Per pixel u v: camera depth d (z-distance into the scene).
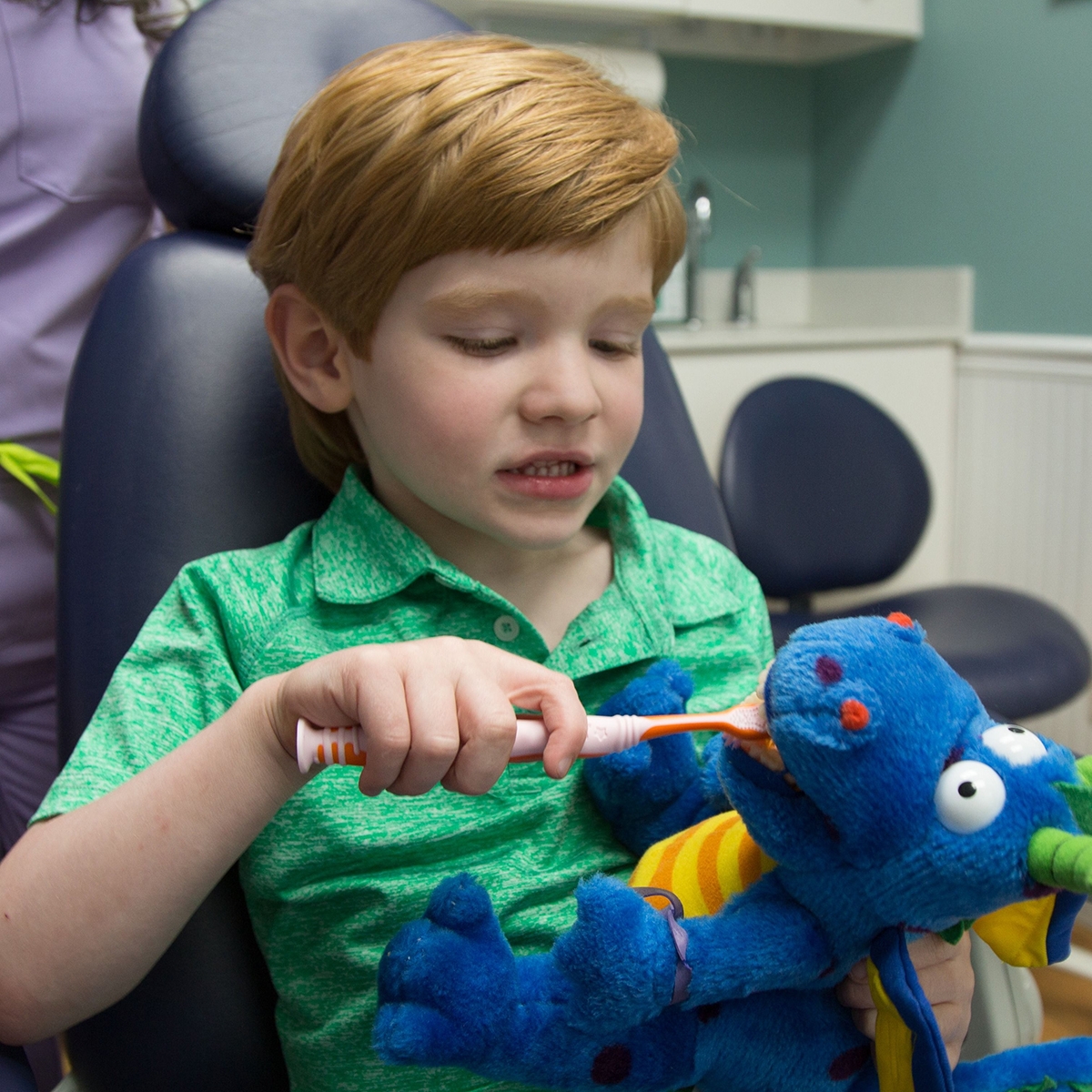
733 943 0.42
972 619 1.52
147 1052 0.62
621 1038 0.45
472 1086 0.57
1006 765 0.39
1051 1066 0.52
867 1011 0.48
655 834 0.61
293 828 0.59
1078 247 1.91
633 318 0.59
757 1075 0.47
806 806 0.43
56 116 0.96
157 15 1.05
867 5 2.06
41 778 1.05
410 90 0.56
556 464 0.58
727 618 0.75
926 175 2.18
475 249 0.54
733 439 1.72
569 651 0.66
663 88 2.02
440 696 0.44
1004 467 2.01
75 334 1.01
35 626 1.00
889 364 2.01
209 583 0.64
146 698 0.60
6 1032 0.51
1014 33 1.96
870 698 0.39
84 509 0.71
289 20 0.82
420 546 0.65
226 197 0.78
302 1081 0.60
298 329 0.64
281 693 0.48
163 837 0.49
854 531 1.78
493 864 0.61
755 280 2.43
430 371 0.56
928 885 0.40
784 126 2.41
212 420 0.73
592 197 0.54
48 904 0.50
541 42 2.00
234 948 0.64
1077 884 0.37
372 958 0.58
